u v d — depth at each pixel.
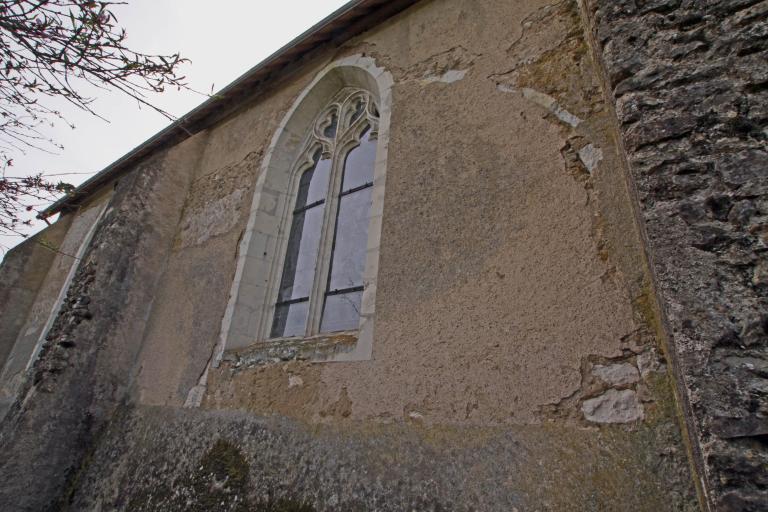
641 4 1.65
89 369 4.02
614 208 1.98
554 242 2.09
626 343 1.71
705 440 1.00
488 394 1.96
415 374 2.23
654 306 1.62
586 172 2.14
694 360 1.08
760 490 0.89
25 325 7.27
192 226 4.82
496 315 2.11
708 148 1.28
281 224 4.15
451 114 2.91
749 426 0.95
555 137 2.33
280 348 3.08
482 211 2.42
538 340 1.93
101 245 4.43
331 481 2.22
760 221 1.12
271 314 3.76
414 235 2.66
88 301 4.15
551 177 2.25
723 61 1.37
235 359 3.33
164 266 4.80
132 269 4.55
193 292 4.20
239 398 3.08
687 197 1.25
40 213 2.89
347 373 2.51
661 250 1.23
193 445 3.11
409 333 2.37
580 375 1.76
